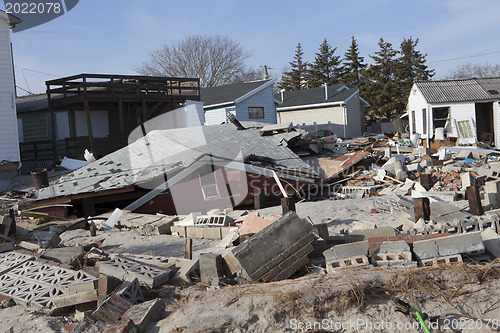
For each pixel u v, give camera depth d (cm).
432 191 1253
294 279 543
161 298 499
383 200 1148
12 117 1803
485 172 1534
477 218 702
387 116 5353
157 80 2195
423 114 2566
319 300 457
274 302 456
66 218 1227
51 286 558
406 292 481
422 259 567
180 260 613
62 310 529
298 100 3766
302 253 589
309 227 601
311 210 1116
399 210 1014
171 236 915
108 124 2242
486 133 2531
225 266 573
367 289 479
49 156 2230
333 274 534
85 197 1243
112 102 2216
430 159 1895
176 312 463
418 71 5788
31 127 2319
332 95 3672
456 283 501
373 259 573
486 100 2427
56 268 607
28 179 1741
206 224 928
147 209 1309
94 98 1962
